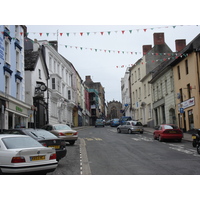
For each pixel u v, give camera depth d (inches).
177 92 1240.2
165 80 1389.0
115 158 544.4
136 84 1984.5
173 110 1318.9
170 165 460.8
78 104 2416.3
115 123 2129.7
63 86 1846.7
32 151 332.2
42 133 489.4
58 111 1716.3
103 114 4699.8
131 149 687.1
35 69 1305.4
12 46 960.3
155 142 863.1
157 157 553.0
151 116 1642.5
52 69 1620.3
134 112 2091.5
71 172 407.2
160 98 1469.0
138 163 483.2
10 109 888.3
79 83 2549.2
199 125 1029.8
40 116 1278.3
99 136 1128.8
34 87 1282.0
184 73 1157.1
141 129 1268.5
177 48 1705.2
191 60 1082.1
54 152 359.6
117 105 5108.3
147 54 1743.4
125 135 1167.0
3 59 874.8
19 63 1030.4
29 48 1553.9
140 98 1891.0
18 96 1019.9
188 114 1131.3
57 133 762.8
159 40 1756.9
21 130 485.1
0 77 845.8
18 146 345.1
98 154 602.9
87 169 429.1
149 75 1657.2
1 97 807.1
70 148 715.4
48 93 1451.8
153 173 395.9
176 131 865.5
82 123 2674.7
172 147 724.0
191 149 675.4
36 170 330.0
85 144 813.9
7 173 320.8
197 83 1045.2
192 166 450.0
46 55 1526.8
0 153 332.2
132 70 2105.1
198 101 1035.3
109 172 405.7
